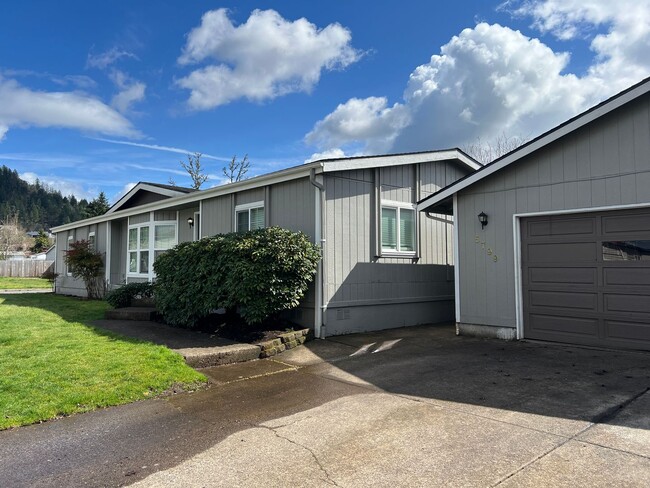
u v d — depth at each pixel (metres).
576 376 5.26
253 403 4.65
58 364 5.53
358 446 3.49
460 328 8.23
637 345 6.30
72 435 3.81
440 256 10.85
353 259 8.79
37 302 13.99
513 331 7.51
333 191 8.52
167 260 9.04
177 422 4.11
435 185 10.90
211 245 8.17
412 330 9.13
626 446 3.34
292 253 7.66
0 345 6.58
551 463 3.11
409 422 3.98
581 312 6.83
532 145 7.13
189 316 8.30
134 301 10.86
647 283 6.25
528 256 7.43
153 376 5.25
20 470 3.17
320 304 8.14
